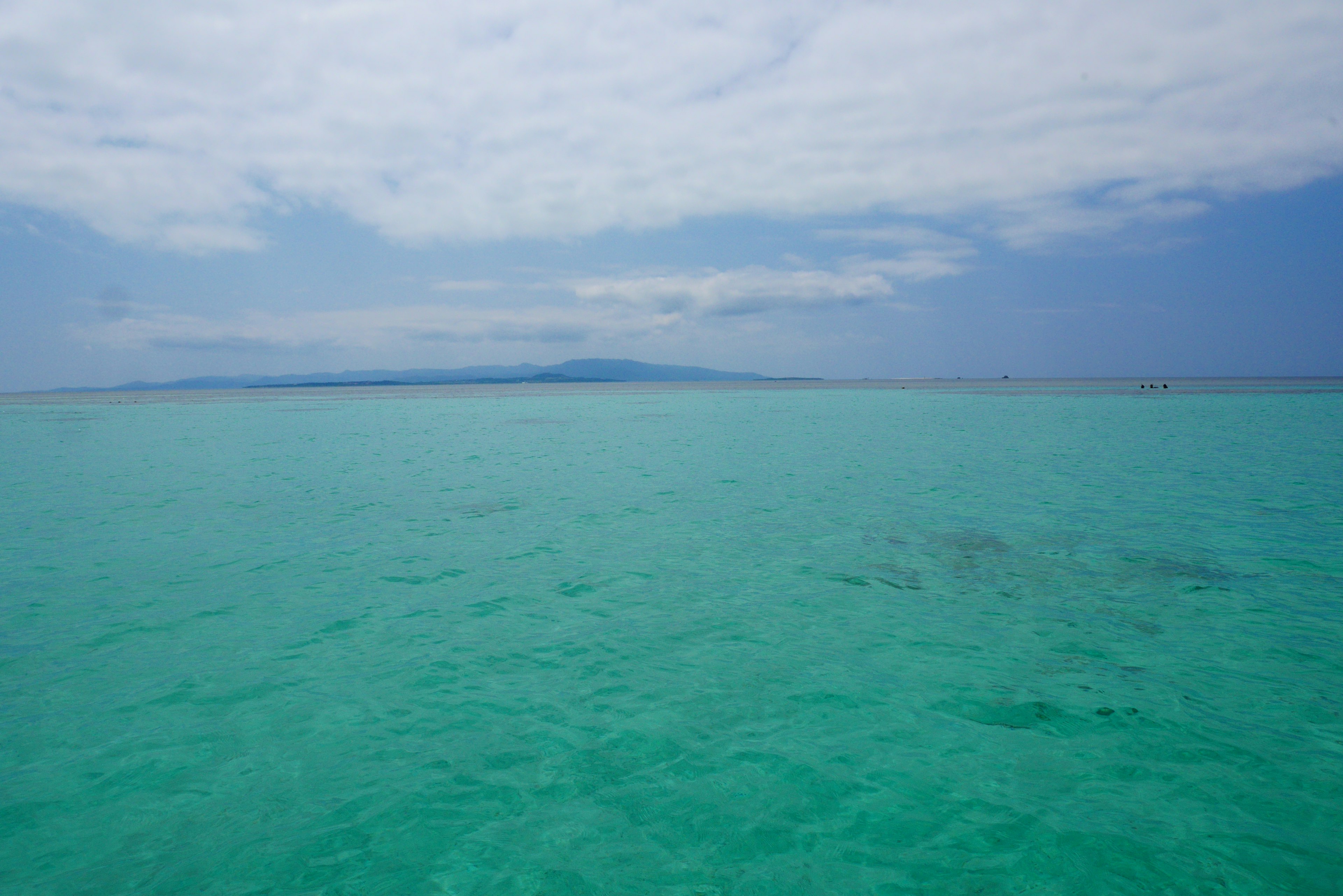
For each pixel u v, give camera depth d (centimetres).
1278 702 714
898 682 774
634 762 623
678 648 877
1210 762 608
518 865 493
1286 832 517
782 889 468
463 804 564
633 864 494
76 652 873
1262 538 1384
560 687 772
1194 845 504
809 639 902
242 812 555
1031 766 608
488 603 1058
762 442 3447
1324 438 3309
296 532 1537
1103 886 466
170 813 554
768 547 1370
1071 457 2680
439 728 685
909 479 2194
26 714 712
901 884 470
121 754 639
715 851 506
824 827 532
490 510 1762
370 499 1939
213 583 1163
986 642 884
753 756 630
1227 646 857
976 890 464
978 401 7725
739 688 765
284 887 473
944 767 610
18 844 517
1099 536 1425
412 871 488
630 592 1103
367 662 841
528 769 613
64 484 2234
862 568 1219
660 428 4519
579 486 2139
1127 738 649
